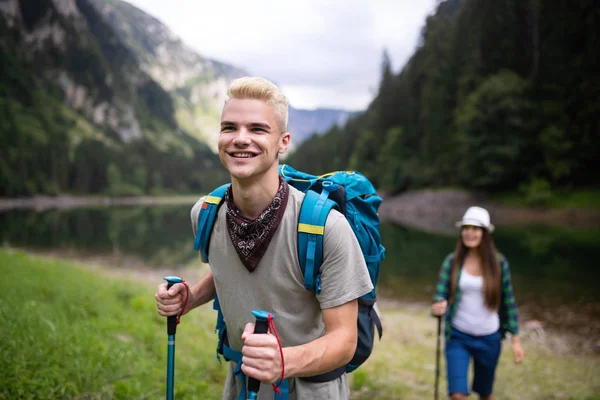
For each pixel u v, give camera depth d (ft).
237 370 5.81
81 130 606.55
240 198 5.34
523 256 65.00
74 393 9.98
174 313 6.27
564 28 160.25
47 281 23.12
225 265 5.64
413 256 68.54
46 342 11.81
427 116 208.85
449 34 231.71
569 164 146.61
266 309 5.49
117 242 93.50
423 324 31.60
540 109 156.35
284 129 5.37
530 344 27.99
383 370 19.30
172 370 6.34
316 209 5.25
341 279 5.22
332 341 5.10
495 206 155.84
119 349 12.98
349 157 311.88
